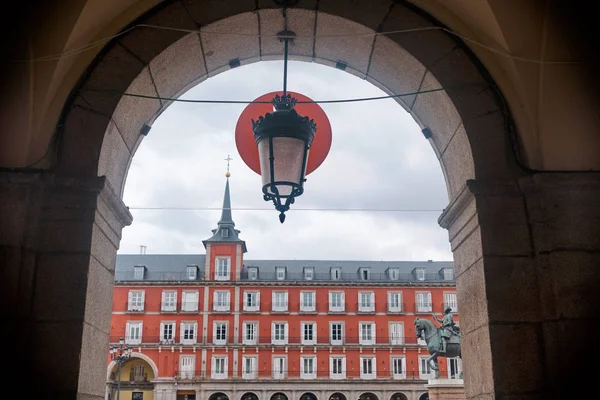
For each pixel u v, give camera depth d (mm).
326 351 47500
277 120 4949
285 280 48656
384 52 5457
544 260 4582
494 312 4512
